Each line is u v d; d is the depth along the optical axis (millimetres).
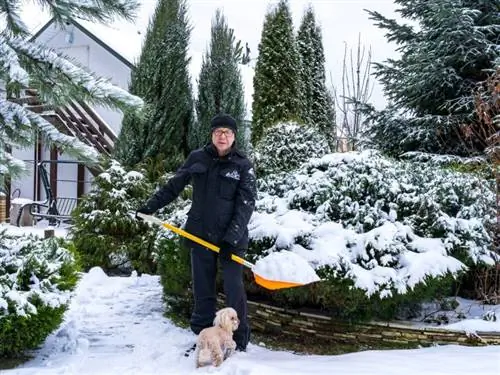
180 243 4871
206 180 3811
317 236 4281
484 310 4695
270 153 8242
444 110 8961
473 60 8336
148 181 7883
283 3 10117
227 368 3361
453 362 3512
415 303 4395
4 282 3541
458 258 4547
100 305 5531
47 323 3594
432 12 8852
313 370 3385
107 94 3402
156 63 8906
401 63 9523
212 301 3922
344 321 4195
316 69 12359
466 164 6859
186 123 9469
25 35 3572
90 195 7551
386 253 4211
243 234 3742
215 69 9836
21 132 3342
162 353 3799
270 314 4527
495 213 4918
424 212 4609
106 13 3645
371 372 3322
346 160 5012
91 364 3586
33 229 12070
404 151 9156
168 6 9133
